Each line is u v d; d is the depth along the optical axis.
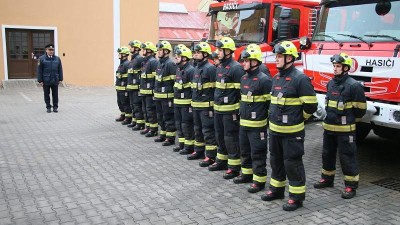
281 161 4.91
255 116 5.13
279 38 8.80
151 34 20.14
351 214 4.62
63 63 18.55
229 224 4.32
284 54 4.61
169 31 25.97
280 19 8.74
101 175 5.95
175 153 7.23
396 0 5.51
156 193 5.23
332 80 5.27
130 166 6.42
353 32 6.00
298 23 9.10
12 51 17.81
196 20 27.84
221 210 4.70
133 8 19.53
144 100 8.66
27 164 6.43
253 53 5.07
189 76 6.87
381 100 5.51
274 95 4.76
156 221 4.37
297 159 4.67
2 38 17.34
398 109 5.25
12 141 7.95
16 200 4.93
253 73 5.16
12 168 6.21
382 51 5.43
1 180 5.65
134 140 8.20
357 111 5.07
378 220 4.47
